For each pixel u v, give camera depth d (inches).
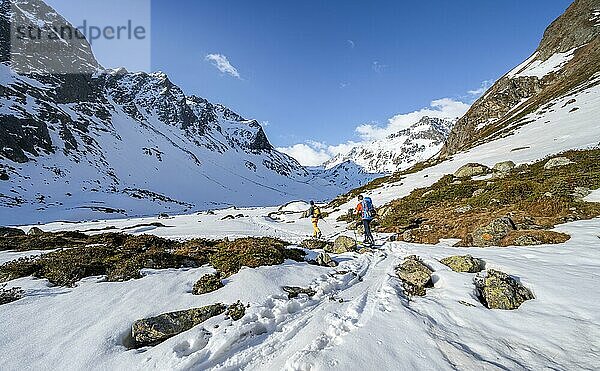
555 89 3009.4
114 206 3540.8
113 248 557.6
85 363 230.8
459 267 425.4
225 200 6402.6
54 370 223.6
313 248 647.1
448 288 374.9
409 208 1182.9
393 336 265.1
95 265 424.8
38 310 302.2
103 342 253.6
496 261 436.8
